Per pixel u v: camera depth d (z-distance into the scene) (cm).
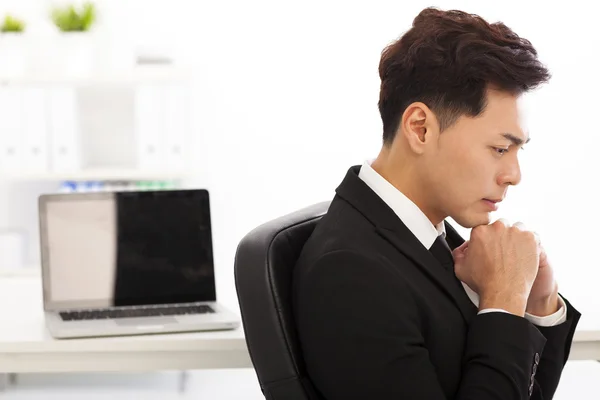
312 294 131
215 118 414
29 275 324
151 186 372
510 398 130
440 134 137
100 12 404
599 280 412
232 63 412
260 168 417
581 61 406
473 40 133
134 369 168
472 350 134
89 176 362
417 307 133
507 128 134
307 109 414
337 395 132
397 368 127
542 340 137
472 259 144
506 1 406
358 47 411
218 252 416
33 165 361
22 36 363
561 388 376
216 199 418
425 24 139
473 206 139
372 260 131
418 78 136
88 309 192
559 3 404
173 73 360
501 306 138
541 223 418
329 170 417
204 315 182
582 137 411
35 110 359
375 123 414
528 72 134
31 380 364
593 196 413
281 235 147
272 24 410
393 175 143
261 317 139
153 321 175
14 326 179
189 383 366
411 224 141
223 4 409
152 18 409
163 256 199
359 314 128
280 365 138
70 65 365
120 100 396
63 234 194
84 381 364
